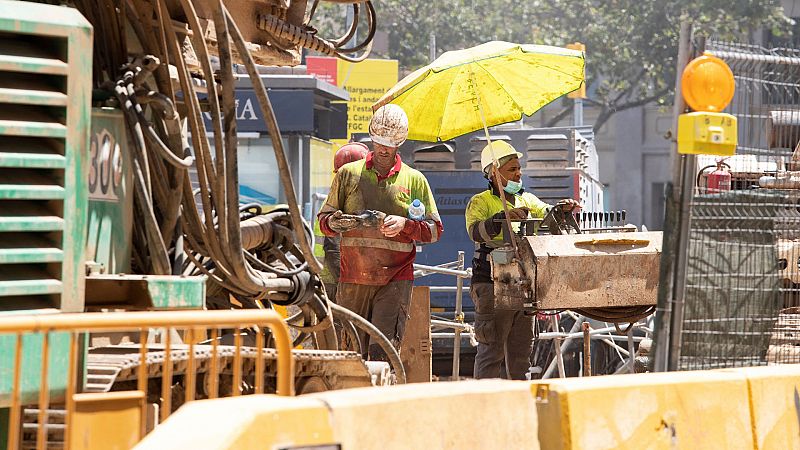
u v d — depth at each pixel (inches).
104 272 543.8
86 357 448.5
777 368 512.7
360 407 369.4
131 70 593.0
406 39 3609.7
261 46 752.3
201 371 513.0
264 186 1505.9
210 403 360.2
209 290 704.4
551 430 431.5
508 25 3705.7
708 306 564.7
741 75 607.2
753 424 490.3
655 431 453.7
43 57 453.7
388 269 855.7
